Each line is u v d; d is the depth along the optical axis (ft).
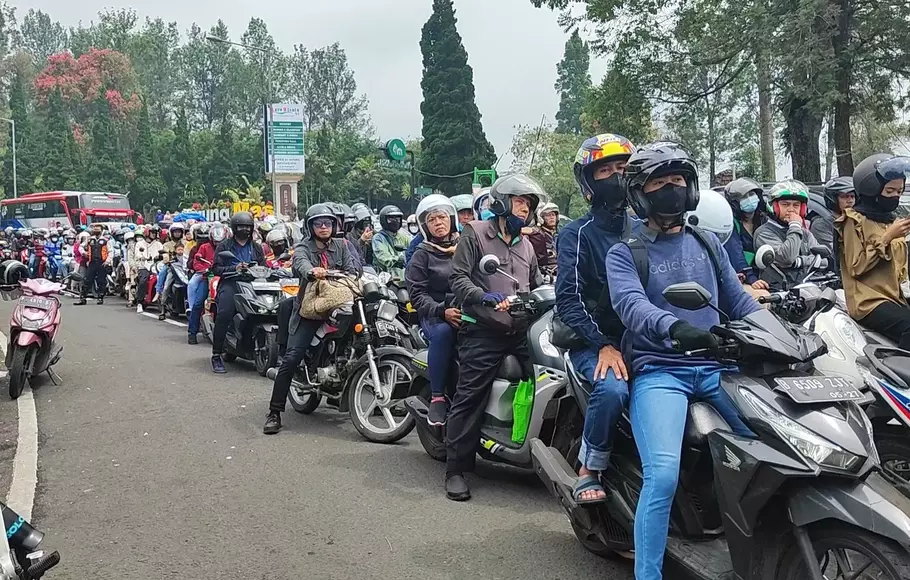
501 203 16.65
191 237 47.60
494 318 16.01
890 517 8.91
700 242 11.67
